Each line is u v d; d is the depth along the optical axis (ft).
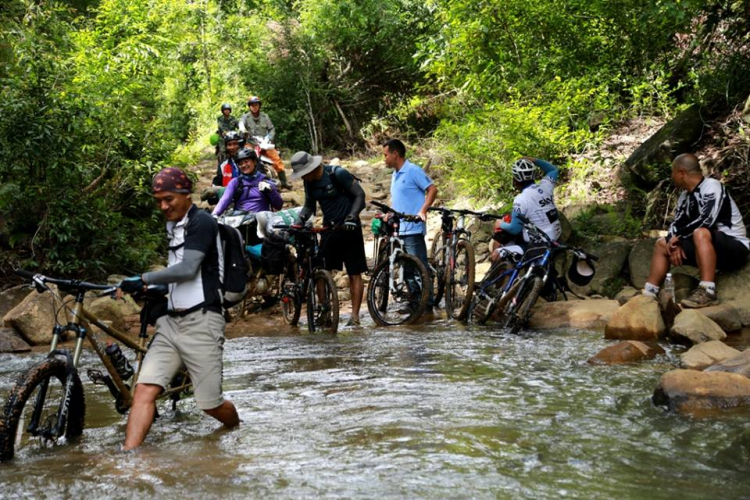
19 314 27.63
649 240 29.73
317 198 28.12
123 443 14.12
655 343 22.29
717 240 24.59
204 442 14.08
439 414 15.34
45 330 27.76
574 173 39.11
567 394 16.63
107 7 62.80
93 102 37.60
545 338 24.07
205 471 12.30
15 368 23.24
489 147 41.60
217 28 80.28
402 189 30.04
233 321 31.01
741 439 13.02
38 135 33.24
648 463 12.14
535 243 26.86
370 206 51.16
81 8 71.36
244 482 11.70
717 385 15.14
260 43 77.25
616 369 19.06
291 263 30.58
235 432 14.71
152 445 13.98
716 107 35.45
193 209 14.23
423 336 25.36
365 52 76.64
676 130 34.55
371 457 12.75
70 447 14.16
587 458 12.44
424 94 74.02
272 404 16.89
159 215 43.14
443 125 49.73
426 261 30.22
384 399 16.79
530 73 44.93
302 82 73.92
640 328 22.88
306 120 74.59
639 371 18.70
